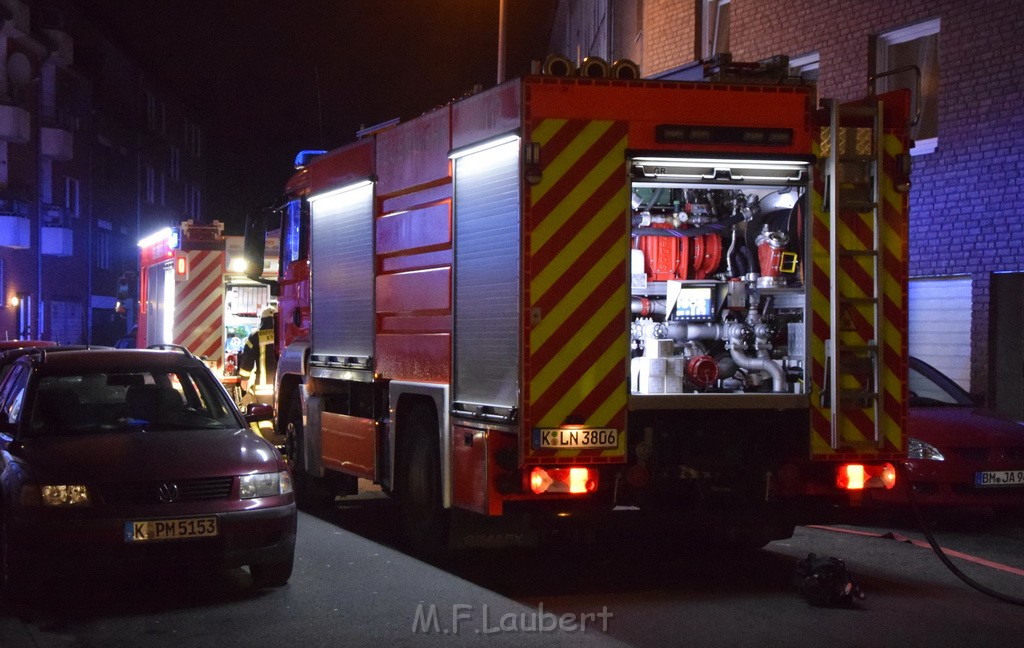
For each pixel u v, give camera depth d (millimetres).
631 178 7738
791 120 7961
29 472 7418
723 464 8133
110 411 8609
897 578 8352
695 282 8414
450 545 8578
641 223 8523
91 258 50406
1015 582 8219
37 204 44594
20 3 41719
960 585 8102
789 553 9391
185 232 17859
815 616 7172
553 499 7723
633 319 8516
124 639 6691
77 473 7383
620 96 7727
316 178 11539
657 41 21641
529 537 8547
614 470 7730
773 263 8383
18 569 7273
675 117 7805
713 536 8852
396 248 9656
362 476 10148
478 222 8188
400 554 9266
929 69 16438
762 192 8664
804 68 18359
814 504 8172
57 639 6699
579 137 7664
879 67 17016
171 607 7469
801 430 8102
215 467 7656
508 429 7668
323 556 9172
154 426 8500
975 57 15320
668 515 7844
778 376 8172
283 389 12570
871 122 8133
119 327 53656
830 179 7988
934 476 10258
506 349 7762
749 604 7504
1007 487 10312
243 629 6898
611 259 7703
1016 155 14828
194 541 7422
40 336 44500
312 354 11547
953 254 15695
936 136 16344
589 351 7652
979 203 15320
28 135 42031
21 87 41969
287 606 7461
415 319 9273
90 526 7234
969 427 10523
